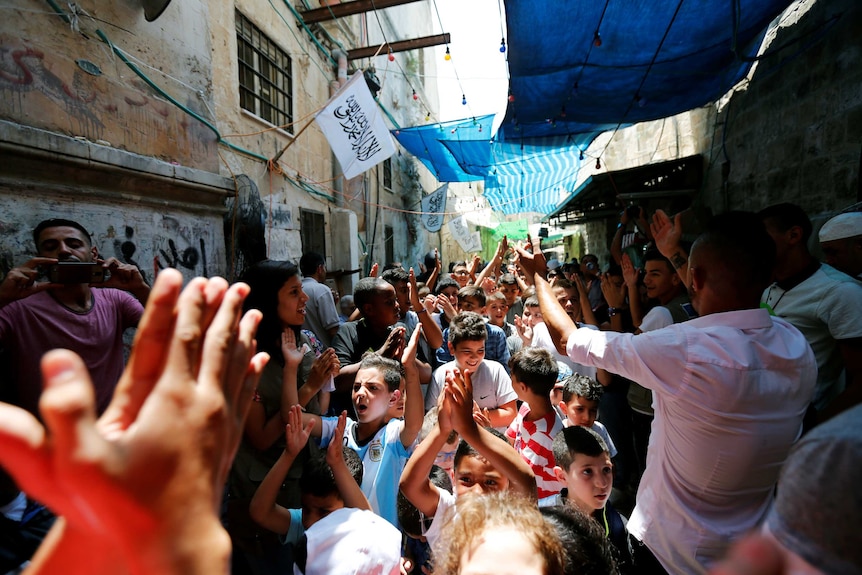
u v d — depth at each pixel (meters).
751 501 1.21
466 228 11.32
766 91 4.88
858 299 1.86
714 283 1.28
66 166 2.65
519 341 3.89
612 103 5.77
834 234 2.21
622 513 2.96
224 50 4.77
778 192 4.65
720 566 0.50
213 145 4.14
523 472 1.48
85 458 0.31
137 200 3.19
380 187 10.23
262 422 1.93
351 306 5.68
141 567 0.34
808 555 0.41
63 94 2.71
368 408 2.12
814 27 4.01
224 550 0.36
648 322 2.56
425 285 5.21
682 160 6.78
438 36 7.40
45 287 1.90
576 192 8.13
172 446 0.35
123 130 3.14
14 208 2.37
